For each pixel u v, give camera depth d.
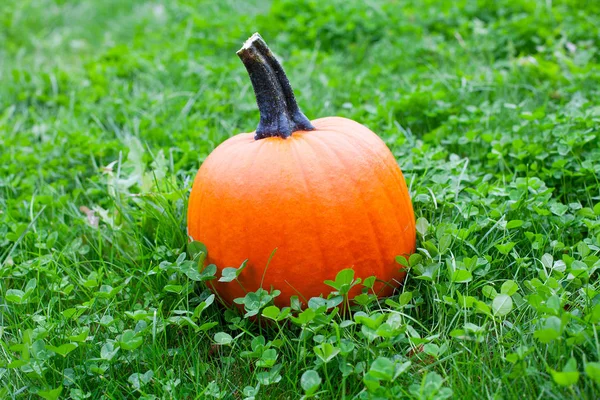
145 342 0.62
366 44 1.31
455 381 0.57
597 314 0.55
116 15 1.78
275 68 0.64
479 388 0.56
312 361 0.61
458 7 1.36
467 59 1.15
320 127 0.66
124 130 1.01
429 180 0.79
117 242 0.75
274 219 0.61
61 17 1.78
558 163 0.76
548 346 0.57
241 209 0.61
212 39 1.39
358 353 0.59
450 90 0.99
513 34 1.19
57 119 1.08
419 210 0.73
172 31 1.53
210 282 0.66
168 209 0.72
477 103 0.97
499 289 0.66
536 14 1.23
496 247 0.66
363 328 0.58
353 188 0.62
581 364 0.56
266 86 0.63
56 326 0.64
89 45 1.59
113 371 0.61
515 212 0.71
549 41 1.12
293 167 0.61
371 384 0.54
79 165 0.92
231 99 1.05
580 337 0.55
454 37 1.28
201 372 0.61
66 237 0.79
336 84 1.09
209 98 1.06
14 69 1.26
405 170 0.81
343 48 1.34
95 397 0.59
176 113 1.04
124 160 0.92
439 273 0.64
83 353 0.62
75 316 0.63
